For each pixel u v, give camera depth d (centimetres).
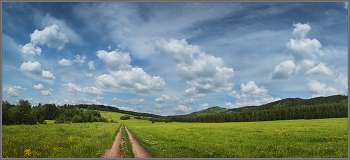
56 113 12538
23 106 7181
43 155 1355
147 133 3425
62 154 1370
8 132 2745
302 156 1387
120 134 3288
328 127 3816
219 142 2059
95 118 12812
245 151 1551
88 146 1648
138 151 1534
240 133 3058
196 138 2458
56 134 2684
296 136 2422
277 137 2408
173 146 1794
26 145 1672
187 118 19675
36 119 7638
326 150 1557
